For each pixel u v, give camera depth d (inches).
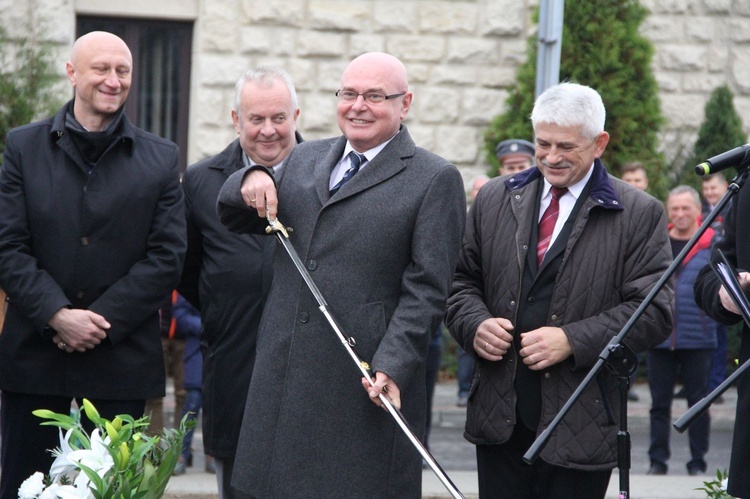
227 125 590.9
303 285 229.1
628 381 219.5
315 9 594.6
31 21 567.8
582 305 243.3
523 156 470.0
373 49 600.4
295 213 232.8
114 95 275.1
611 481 383.2
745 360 232.8
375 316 226.1
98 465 219.9
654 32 627.8
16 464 275.1
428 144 605.0
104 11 586.6
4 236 270.7
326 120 597.6
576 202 247.4
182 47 603.5
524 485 251.8
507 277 249.1
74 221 272.4
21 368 272.1
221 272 279.6
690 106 630.5
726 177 603.5
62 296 267.1
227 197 232.4
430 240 225.8
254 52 591.5
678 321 426.9
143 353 277.7
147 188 276.5
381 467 227.8
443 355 609.3
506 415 246.4
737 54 632.4
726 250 245.1
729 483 232.4
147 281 273.0
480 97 606.9
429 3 602.2
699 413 204.8
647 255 244.2
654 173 599.8
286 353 229.6
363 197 227.9
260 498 228.5
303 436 226.4
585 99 241.3
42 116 546.6
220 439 279.1
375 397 217.0
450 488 207.2
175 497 354.3
